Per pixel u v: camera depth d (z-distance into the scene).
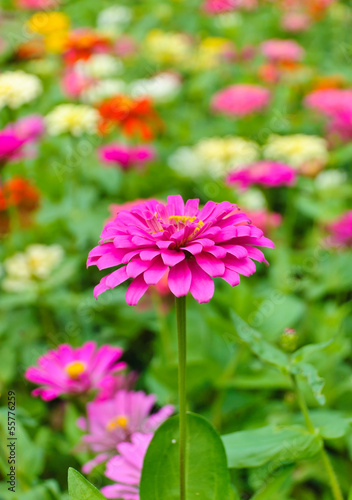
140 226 0.83
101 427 1.13
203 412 1.24
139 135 1.57
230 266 0.77
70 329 1.32
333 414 1.15
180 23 2.34
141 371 1.31
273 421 1.19
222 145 1.50
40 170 1.53
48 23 1.96
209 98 1.84
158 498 0.87
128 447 1.08
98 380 1.13
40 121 1.55
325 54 2.08
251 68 1.96
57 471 1.18
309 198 1.48
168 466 0.86
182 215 0.93
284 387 1.22
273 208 1.51
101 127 1.49
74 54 1.69
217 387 1.22
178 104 1.82
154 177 1.53
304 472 1.18
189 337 1.26
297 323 1.32
